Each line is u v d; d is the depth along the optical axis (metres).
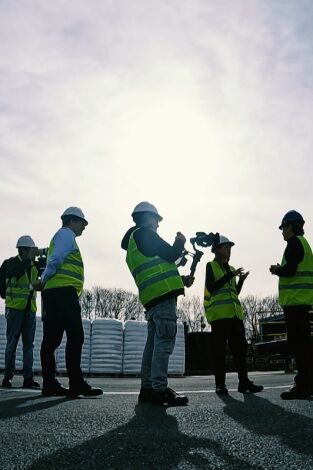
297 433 2.38
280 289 5.04
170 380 10.58
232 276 5.70
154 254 4.09
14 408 3.62
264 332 23.84
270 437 2.27
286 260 4.97
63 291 5.07
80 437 2.31
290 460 1.79
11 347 6.74
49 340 5.07
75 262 5.21
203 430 2.50
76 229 5.40
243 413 3.27
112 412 3.35
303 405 3.81
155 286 4.07
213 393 5.55
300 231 5.14
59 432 2.46
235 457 1.85
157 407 3.72
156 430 2.52
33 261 6.96
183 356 14.52
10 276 6.69
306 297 4.86
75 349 5.03
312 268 5.00
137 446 2.07
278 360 25.25
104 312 76.44
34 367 13.00
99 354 13.23
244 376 5.80
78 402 4.15
